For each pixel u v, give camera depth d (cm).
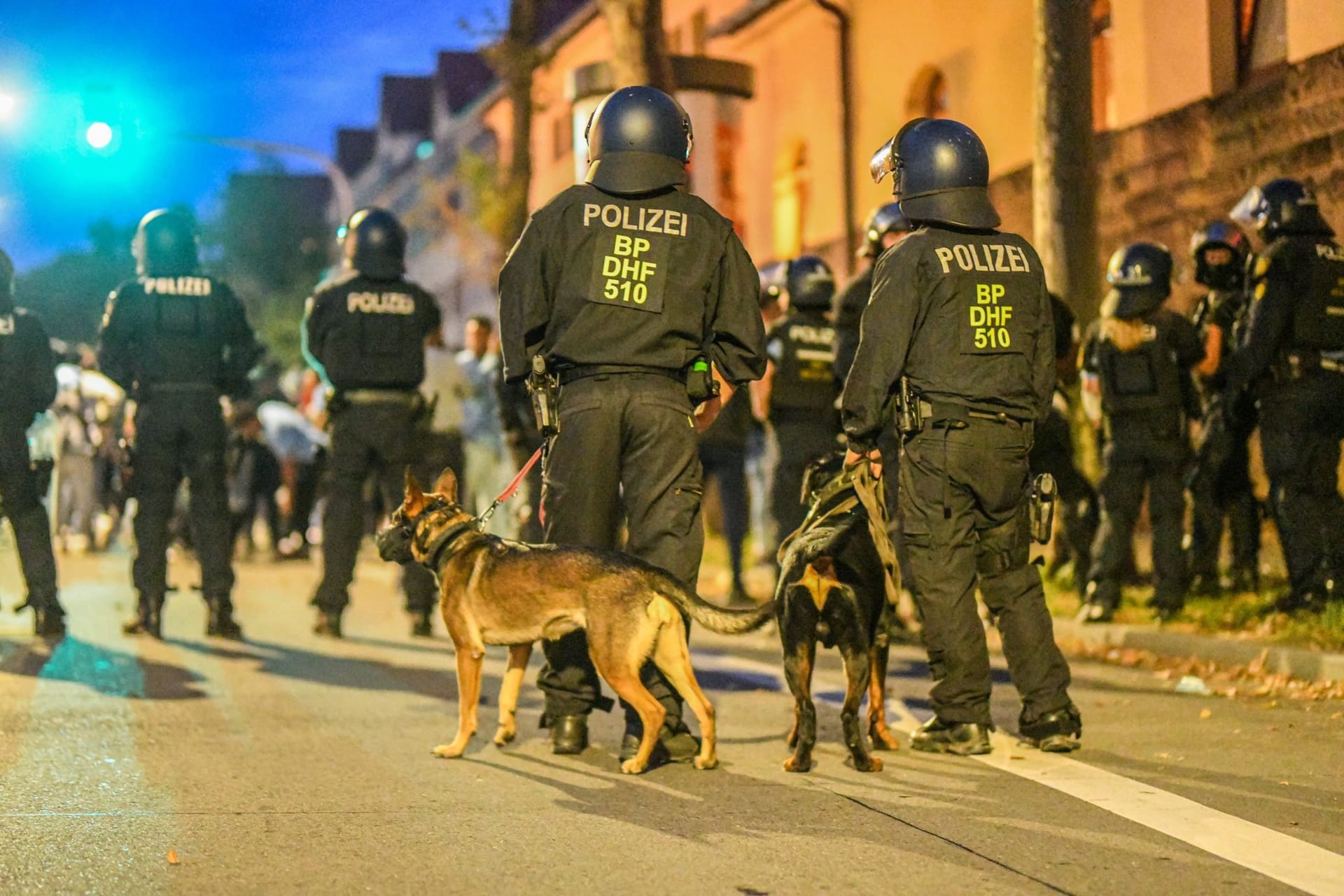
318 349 1248
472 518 764
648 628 708
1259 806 634
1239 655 1030
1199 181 1534
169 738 799
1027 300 751
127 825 599
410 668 1097
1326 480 1078
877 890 510
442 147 5581
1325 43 1362
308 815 621
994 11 1986
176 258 1229
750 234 2717
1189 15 1545
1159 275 1162
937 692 762
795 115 2555
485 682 1026
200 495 1259
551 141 4150
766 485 1304
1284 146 1415
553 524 754
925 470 746
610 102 752
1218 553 1230
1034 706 764
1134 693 959
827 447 1279
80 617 1416
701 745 736
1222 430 1185
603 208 737
